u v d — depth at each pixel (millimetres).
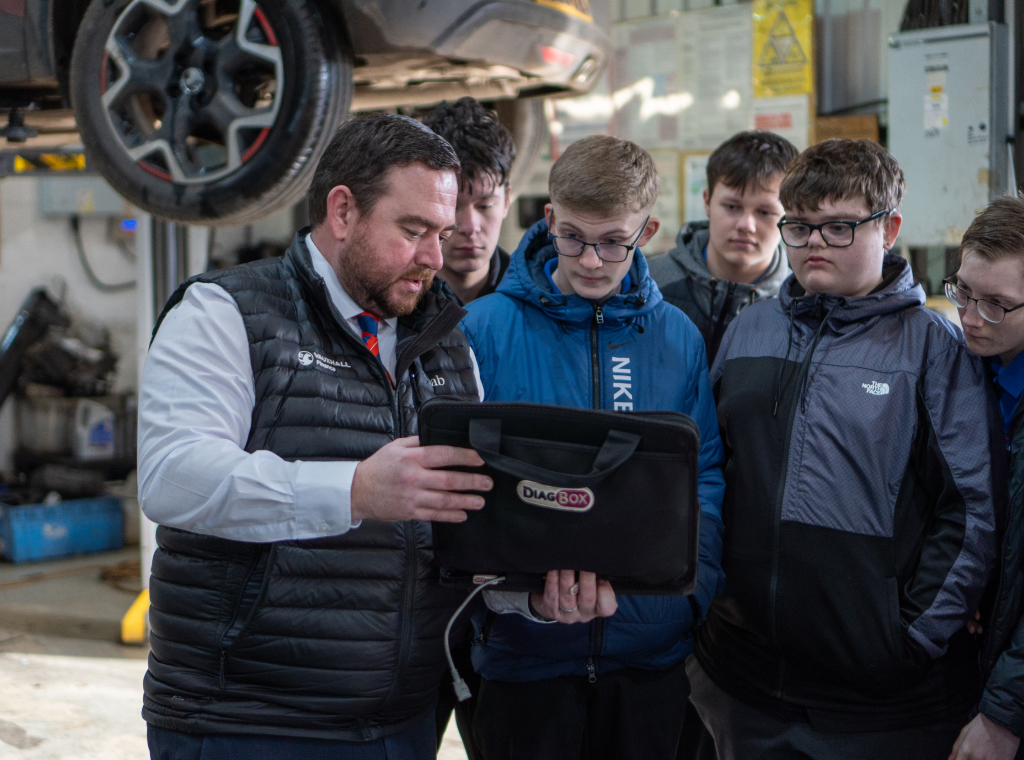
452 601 1333
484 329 1607
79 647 3654
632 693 1567
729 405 1635
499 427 1157
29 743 2803
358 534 1232
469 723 1766
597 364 1582
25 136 3018
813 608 1511
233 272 1269
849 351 1559
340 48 2371
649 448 1179
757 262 2094
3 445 5430
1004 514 1458
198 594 1220
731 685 1667
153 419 1175
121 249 5902
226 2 2471
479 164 1826
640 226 1513
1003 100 3572
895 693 1521
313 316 1279
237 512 1116
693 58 4148
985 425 1464
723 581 1586
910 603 1463
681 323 1662
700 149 4172
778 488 1551
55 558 4895
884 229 1571
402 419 1314
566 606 1225
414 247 1249
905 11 3709
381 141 1235
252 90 2586
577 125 4426
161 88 2461
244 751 1218
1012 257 1367
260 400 1230
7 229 5465
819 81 4117
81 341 5734
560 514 1167
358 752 1265
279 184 2361
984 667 1476
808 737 1550
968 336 1445
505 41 2525
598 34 2836
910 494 1510
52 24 2744
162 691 1243
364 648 1233
